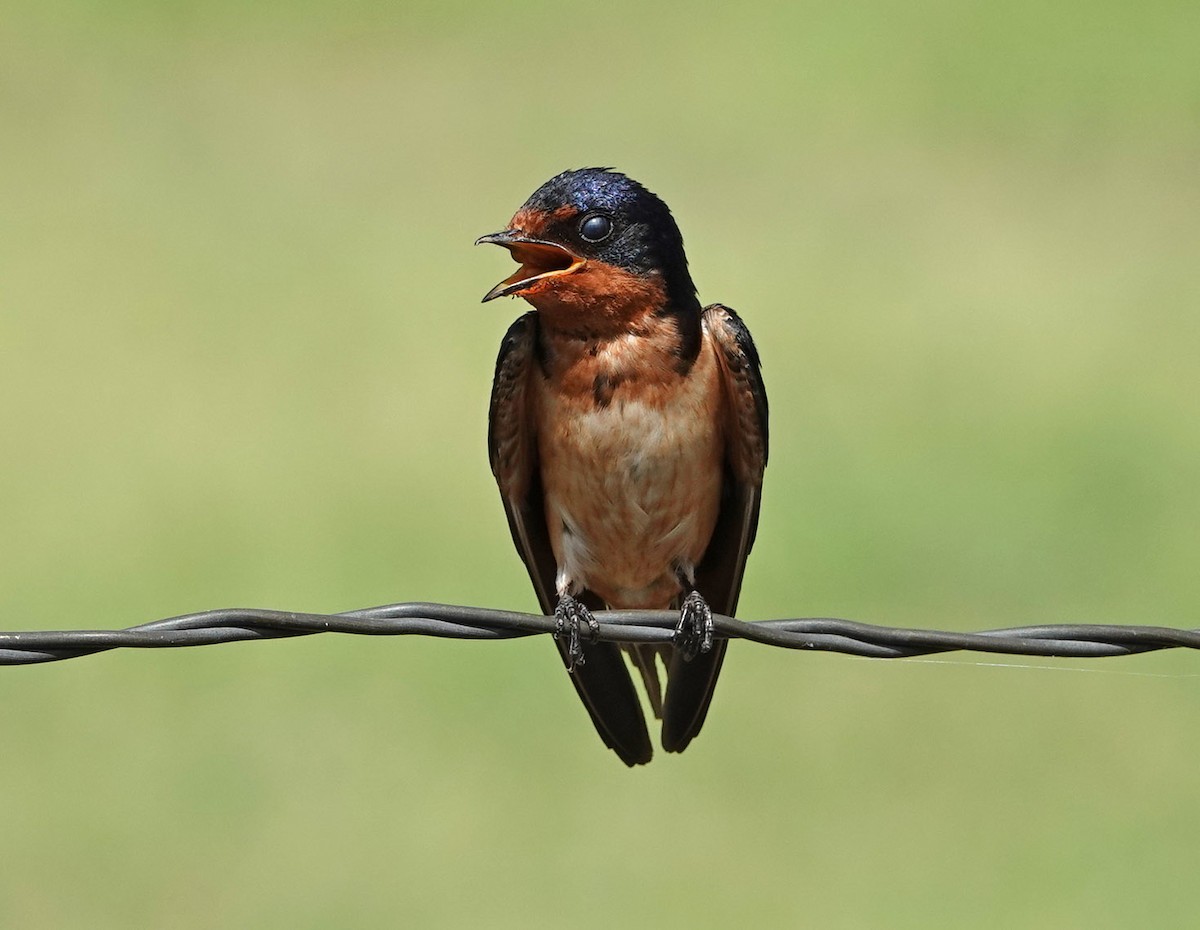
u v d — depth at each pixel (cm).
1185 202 1980
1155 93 2214
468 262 1889
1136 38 2370
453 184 2050
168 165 2103
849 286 1820
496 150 2139
